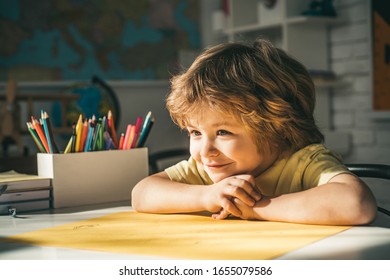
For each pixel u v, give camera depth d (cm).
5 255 86
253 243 85
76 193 136
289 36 398
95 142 141
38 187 131
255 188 108
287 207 102
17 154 350
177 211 116
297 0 404
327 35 420
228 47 116
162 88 489
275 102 109
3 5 429
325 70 417
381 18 377
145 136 150
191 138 114
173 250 83
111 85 463
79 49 456
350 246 83
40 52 442
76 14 455
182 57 486
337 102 418
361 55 398
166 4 489
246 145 109
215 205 109
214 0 511
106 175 141
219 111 105
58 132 354
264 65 111
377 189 357
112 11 468
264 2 419
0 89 425
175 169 132
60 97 349
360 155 404
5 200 126
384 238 87
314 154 117
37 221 116
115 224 108
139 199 122
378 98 382
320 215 98
